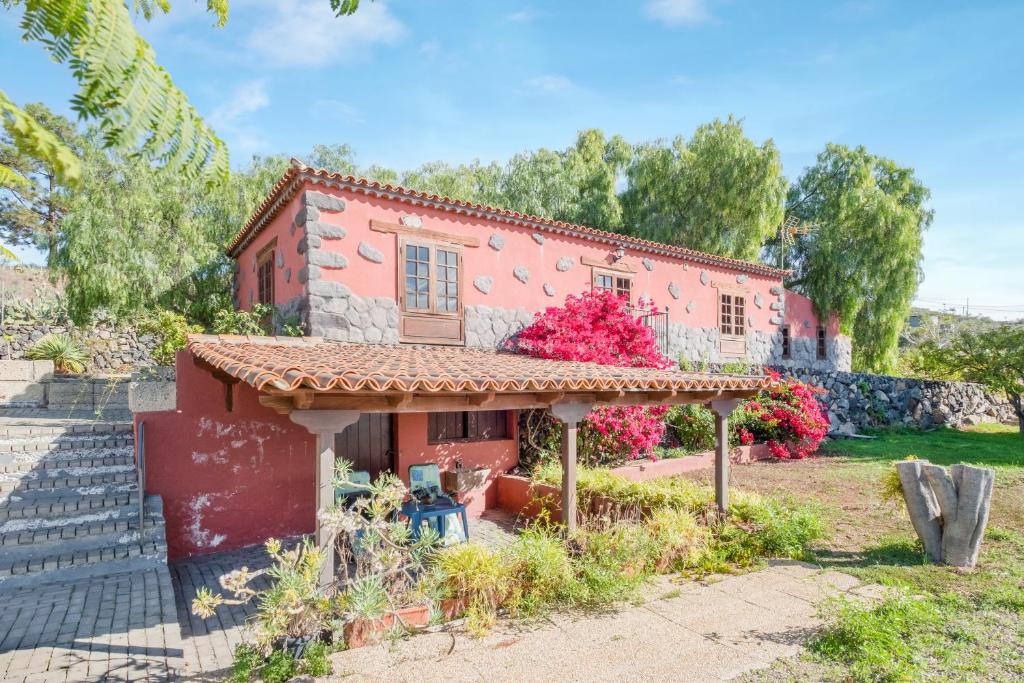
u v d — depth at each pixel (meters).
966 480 6.47
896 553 7.01
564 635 4.99
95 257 11.71
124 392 13.34
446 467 9.75
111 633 4.75
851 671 4.31
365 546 5.06
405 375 5.30
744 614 5.39
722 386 7.67
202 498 7.63
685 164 22.12
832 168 24.75
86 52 1.61
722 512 7.75
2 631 4.76
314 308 8.98
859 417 17.39
